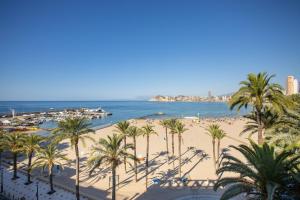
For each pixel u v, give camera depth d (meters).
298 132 20.72
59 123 34.31
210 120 152.38
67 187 40.06
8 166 53.06
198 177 44.06
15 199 36.50
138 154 58.09
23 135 45.41
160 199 34.94
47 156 38.47
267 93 24.19
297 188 13.49
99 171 48.62
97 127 122.12
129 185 41.22
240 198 30.16
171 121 57.94
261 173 13.28
